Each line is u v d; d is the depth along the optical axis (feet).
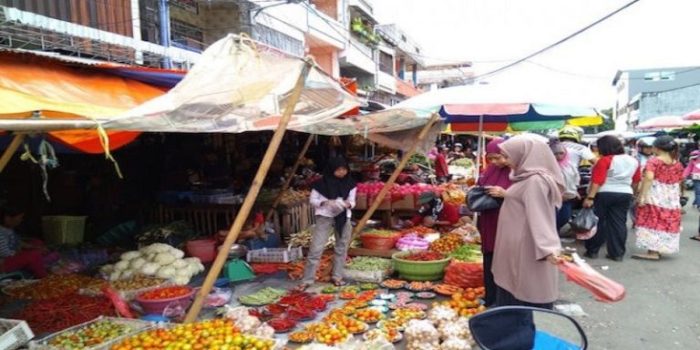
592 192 25.27
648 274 22.93
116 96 18.54
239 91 13.74
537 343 8.79
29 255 21.70
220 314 17.44
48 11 22.47
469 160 62.08
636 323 16.93
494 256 12.70
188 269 21.68
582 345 8.59
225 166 37.32
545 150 11.79
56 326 15.23
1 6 20.02
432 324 14.85
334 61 65.62
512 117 34.37
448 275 20.20
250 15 39.37
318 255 20.90
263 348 12.51
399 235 25.34
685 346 15.05
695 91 116.37
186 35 36.24
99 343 13.20
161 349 12.26
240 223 14.75
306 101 17.99
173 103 12.30
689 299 19.27
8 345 12.71
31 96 15.06
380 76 85.05
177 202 31.22
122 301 17.03
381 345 12.85
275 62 14.14
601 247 29.01
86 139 14.40
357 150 55.77
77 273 22.81
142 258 21.75
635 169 25.08
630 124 170.40
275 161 41.42
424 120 23.67
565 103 21.68
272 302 18.71
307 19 52.75
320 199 20.77
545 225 11.07
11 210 25.72
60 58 18.04
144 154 34.37
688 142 68.08
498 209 16.26
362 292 19.89
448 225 30.19
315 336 14.60
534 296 11.60
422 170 48.57
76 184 31.01
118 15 26.40
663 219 25.17
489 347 8.66
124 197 33.40
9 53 16.76
